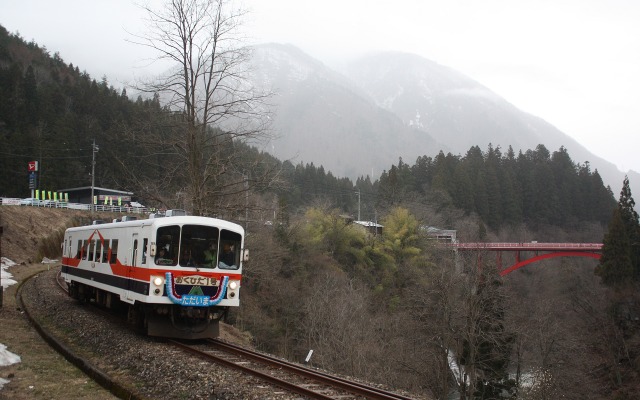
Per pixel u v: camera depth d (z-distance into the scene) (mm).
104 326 13328
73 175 66875
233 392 7641
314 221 49750
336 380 9117
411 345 27578
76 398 7863
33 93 72438
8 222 39188
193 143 17812
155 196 19094
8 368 9172
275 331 31281
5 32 103312
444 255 40500
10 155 60000
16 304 17766
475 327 24828
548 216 94438
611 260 44469
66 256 19734
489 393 27391
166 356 9898
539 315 30719
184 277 11852
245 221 19906
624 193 49812
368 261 48438
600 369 37219
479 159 103438
